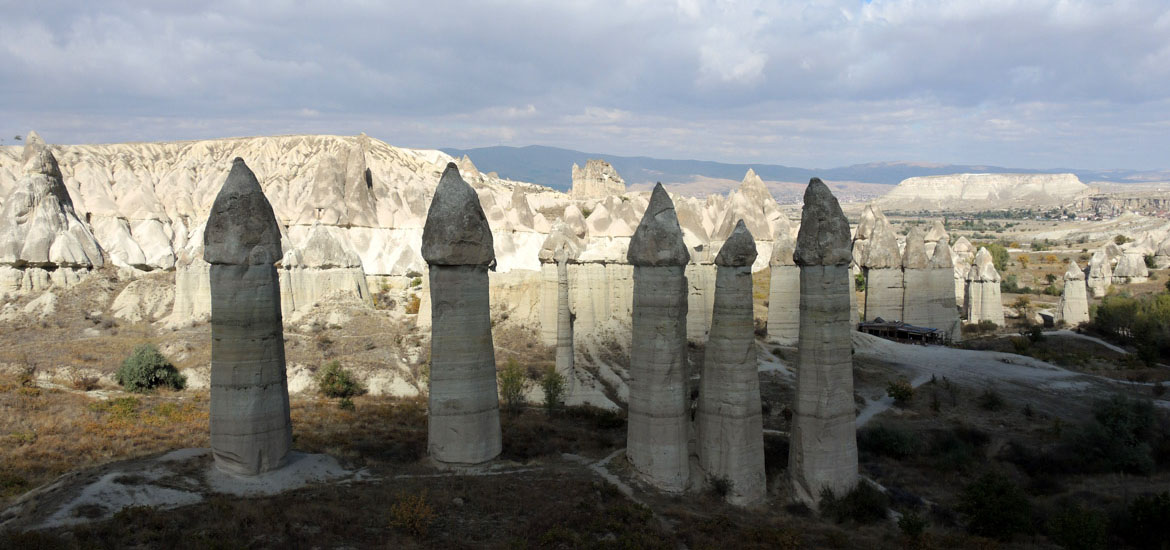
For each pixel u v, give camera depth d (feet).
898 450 130.11
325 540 70.23
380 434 115.65
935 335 221.87
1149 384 181.16
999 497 98.27
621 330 193.98
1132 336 228.02
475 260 91.15
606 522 80.23
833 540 82.64
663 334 93.04
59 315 212.84
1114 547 93.04
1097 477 121.39
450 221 89.45
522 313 210.18
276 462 85.20
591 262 197.06
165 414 126.62
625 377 168.04
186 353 173.37
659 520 83.35
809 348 95.81
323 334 188.44
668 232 92.27
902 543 86.28
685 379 95.96
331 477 88.63
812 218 94.94
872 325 228.22
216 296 82.69
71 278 231.71
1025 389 174.19
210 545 65.31
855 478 97.40
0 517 72.59
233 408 82.74
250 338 83.15
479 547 72.38
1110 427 133.28
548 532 75.56
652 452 93.56
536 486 88.63
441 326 91.50
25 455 98.63
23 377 148.56
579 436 121.49
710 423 95.96
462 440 92.38
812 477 95.30
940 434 140.46
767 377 176.86
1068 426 144.46
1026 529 95.76
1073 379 182.70
